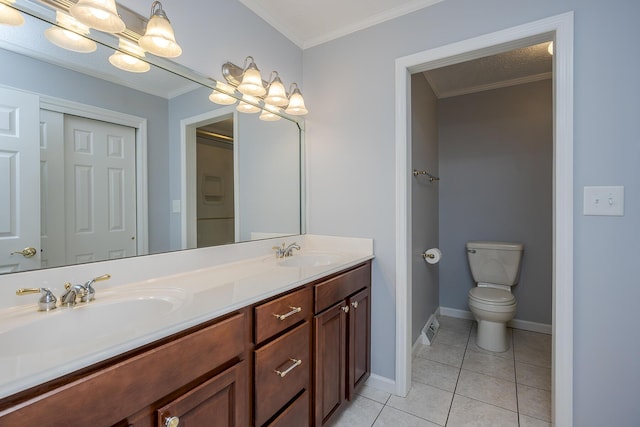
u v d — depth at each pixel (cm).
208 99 150
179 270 135
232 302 94
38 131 96
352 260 162
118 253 116
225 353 92
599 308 128
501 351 231
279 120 194
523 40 146
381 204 184
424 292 256
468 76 263
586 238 130
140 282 120
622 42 124
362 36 190
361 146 191
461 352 231
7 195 90
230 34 160
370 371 185
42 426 55
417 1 170
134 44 117
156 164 129
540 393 178
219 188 157
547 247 264
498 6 150
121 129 117
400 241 178
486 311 229
